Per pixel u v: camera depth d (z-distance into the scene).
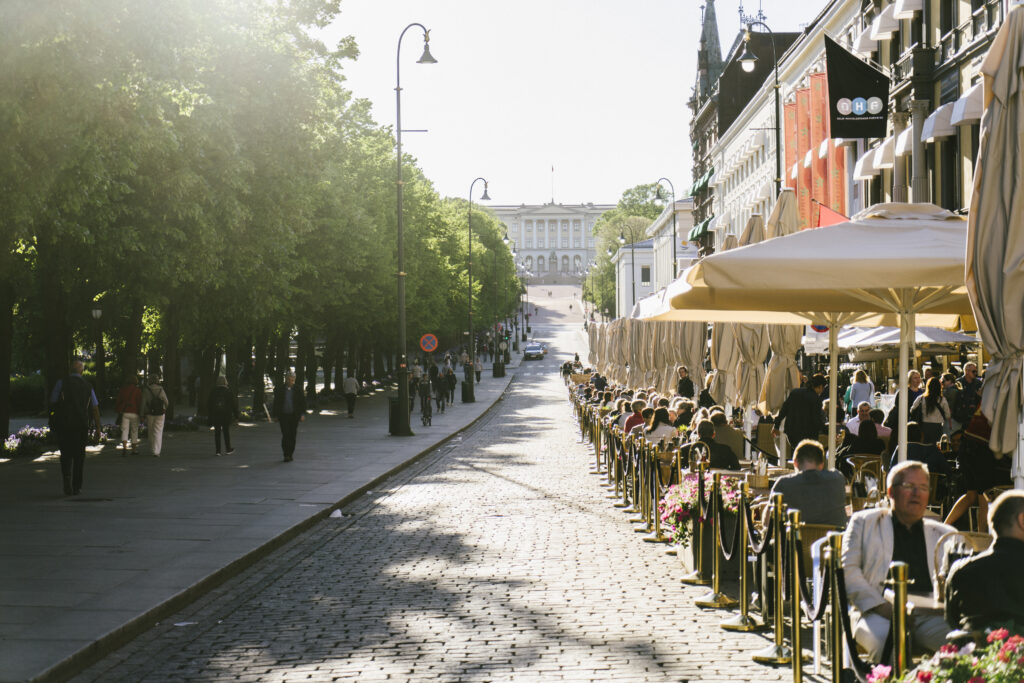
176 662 8.32
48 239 24.52
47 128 15.55
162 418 27.72
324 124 31.31
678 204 122.75
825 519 9.22
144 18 15.91
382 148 57.06
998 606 5.68
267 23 28.34
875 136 30.39
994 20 29.84
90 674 7.99
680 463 14.32
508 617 9.74
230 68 25.52
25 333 42.59
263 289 31.98
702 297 12.29
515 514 17.16
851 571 6.97
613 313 169.62
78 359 18.73
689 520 11.84
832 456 14.78
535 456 29.41
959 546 6.67
